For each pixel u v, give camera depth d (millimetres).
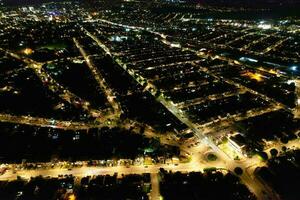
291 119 160000
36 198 108812
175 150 134875
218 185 113062
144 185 114438
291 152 130750
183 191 111125
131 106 182125
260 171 119125
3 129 156500
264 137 143000
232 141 134500
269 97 191625
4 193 111188
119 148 138000
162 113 171125
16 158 132250
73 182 116562
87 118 168125
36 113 174125
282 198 106438
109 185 114688
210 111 171000
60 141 144750
